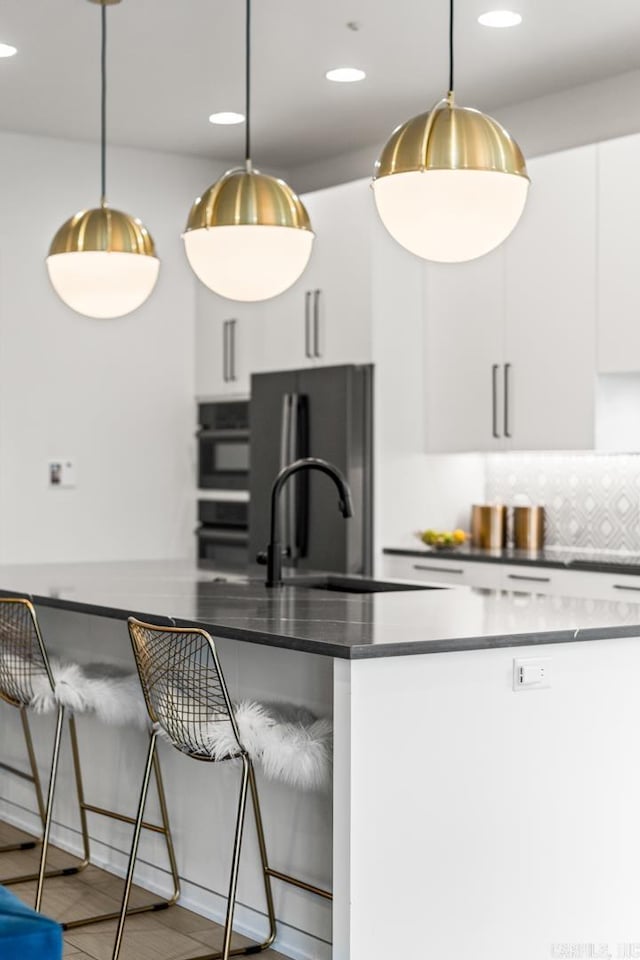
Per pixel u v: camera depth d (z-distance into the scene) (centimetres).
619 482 579
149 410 690
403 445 603
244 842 354
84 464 670
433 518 616
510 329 564
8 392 646
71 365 665
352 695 279
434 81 550
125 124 626
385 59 521
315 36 493
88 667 421
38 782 430
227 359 677
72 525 667
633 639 320
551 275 545
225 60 523
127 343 682
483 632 296
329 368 593
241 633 303
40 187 651
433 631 298
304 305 626
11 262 644
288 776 291
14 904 219
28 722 459
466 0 452
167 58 521
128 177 677
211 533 687
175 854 382
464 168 292
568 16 471
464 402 589
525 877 302
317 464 418
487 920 296
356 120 613
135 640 318
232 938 348
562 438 542
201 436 694
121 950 338
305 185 709
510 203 299
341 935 279
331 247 610
